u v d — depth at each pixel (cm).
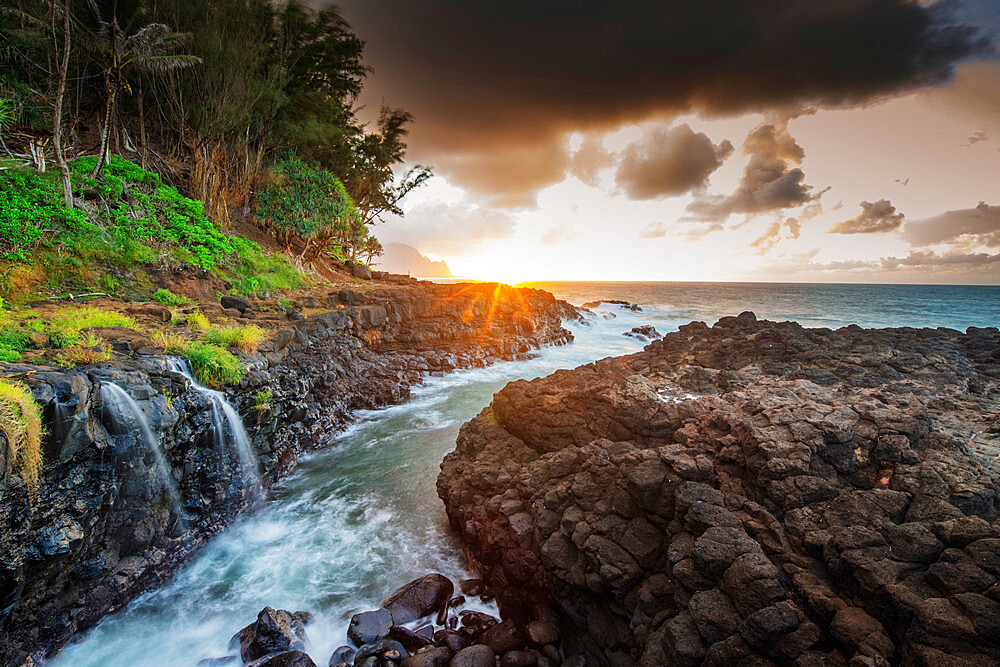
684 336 1848
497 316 3244
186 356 969
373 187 3841
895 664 416
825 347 1387
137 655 674
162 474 832
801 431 677
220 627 723
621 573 605
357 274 3475
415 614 709
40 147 1705
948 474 593
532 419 995
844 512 571
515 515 776
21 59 1891
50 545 619
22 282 1302
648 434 831
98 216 1719
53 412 644
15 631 603
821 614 473
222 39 2444
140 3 2047
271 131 2930
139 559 786
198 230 2119
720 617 484
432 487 1151
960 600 413
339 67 3372
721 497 616
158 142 2567
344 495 1116
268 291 2141
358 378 1891
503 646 636
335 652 645
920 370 1097
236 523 999
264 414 1111
